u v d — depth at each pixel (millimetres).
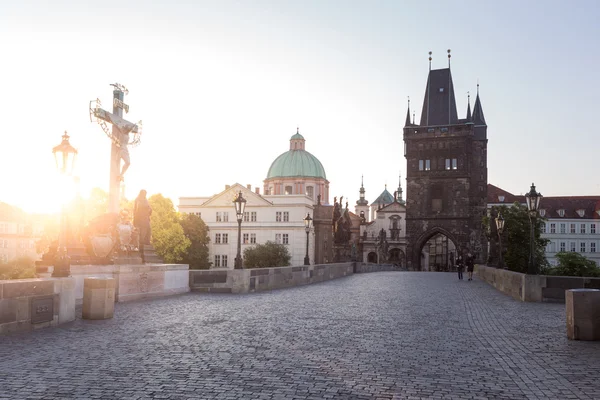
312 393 8125
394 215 149375
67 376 8938
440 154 95062
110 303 15969
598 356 11031
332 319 16516
